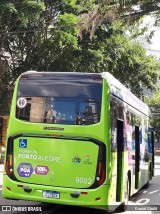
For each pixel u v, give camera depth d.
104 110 8.21
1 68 23.22
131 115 11.13
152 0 11.28
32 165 8.32
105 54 26.06
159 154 46.69
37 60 23.67
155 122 47.44
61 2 21.86
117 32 25.25
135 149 12.04
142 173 13.46
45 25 22.30
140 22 12.45
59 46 22.72
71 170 8.10
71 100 8.41
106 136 8.09
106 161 8.02
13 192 8.34
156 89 33.16
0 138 25.94
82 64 24.17
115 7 11.38
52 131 8.27
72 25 19.23
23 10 19.47
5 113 24.58
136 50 29.50
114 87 8.98
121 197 9.17
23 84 8.76
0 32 21.05
